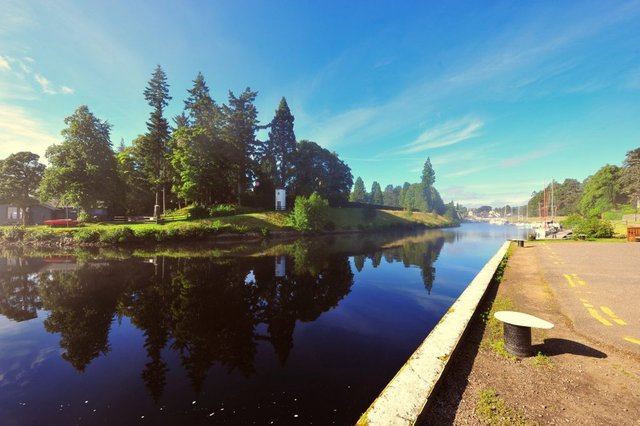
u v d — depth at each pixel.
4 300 11.44
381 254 25.70
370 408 3.44
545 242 25.58
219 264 19.64
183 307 10.59
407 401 3.54
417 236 49.59
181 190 41.53
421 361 4.48
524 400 3.80
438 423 3.43
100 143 37.44
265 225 42.34
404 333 8.16
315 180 66.69
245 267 18.66
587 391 3.96
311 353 6.89
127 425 4.45
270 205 56.12
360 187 98.06
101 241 28.80
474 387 4.15
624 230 33.06
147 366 6.38
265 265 19.42
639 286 9.13
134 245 29.39
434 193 105.88
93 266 18.70
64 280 14.76
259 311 10.17
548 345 5.36
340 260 22.06
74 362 6.60
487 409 3.60
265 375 5.90
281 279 15.28
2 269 17.84
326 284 14.26
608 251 17.70
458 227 93.69
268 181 57.84
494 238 44.66
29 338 7.91
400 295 12.34
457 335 5.43
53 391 5.43
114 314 9.88
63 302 11.16
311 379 5.71
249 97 51.88
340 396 5.12
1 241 30.92
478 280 10.09
